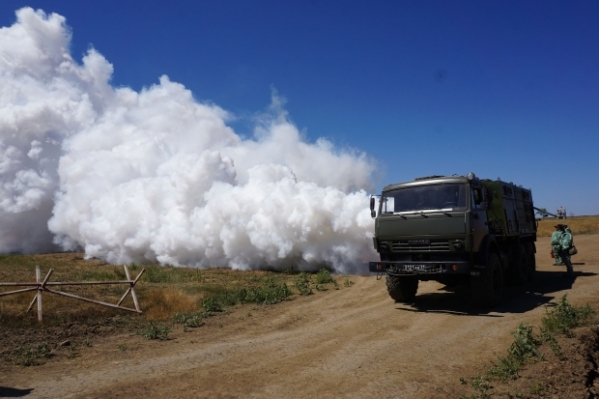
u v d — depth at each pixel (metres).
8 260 22.84
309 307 13.12
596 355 7.57
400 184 12.16
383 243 12.02
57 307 11.67
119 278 17.53
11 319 10.29
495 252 12.87
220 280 18.16
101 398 6.38
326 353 8.45
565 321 9.02
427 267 11.20
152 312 11.92
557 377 6.45
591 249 24.70
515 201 15.14
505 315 10.91
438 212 11.20
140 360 8.23
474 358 7.79
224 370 7.59
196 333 10.26
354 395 6.34
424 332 9.73
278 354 8.49
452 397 6.12
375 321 10.95
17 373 7.46
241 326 10.89
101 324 10.77
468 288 15.02
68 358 8.33
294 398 6.32
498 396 5.97
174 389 6.71
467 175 11.64
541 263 20.75
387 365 7.61
